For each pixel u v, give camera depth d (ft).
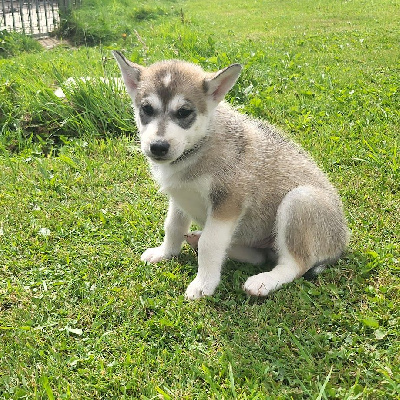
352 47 5.65
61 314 1.70
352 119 3.30
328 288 1.77
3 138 3.03
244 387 1.39
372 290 1.76
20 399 1.38
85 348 1.55
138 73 1.85
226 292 1.81
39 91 3.30
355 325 1.61
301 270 1.82
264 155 1.86
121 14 8.24
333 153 2.79
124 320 1.67
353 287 1.77
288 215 1.79
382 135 2.97
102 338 1.58
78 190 2.53
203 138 1.73
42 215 2.28
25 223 2.22
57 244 2.09
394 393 1.35
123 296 1.75
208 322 1.64
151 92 1.73
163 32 6.63
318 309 1.67
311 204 1.78
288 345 1.55
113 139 3.11
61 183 2.59
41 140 3.04
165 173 1.80
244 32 7.30
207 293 1.76
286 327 1.57
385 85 3.96
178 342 1.58
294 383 1.41
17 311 1.70
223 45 5.75
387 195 2.37
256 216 1.89
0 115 3.23
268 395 1.36
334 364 1.46
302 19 8.29
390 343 1.54
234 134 1.81
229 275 1.90
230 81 1.75
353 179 2.52
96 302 1.75
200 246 1.77
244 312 1.69
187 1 11.22
